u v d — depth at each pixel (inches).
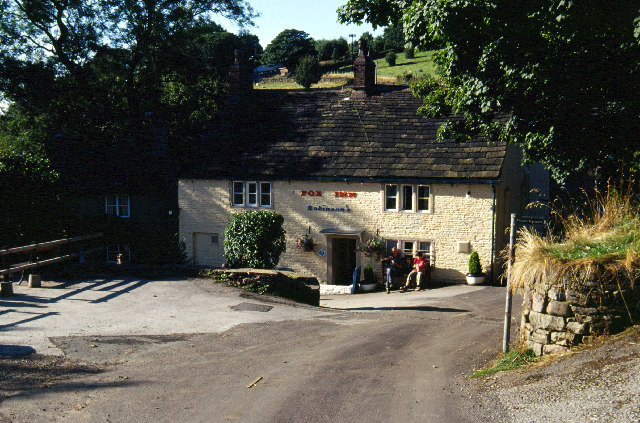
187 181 1072.2
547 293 351.3
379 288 957.2
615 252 344.8
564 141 542.6
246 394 321.7
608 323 332.2
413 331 501.7
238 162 1052.5
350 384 339.3
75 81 1299.2
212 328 482.9
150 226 1094.4
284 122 1109.7
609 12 426.0
